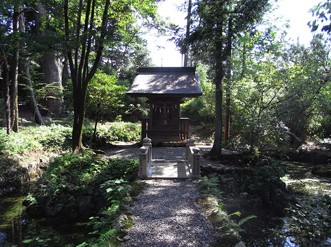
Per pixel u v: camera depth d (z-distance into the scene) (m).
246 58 13.57
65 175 7.72
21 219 6.55
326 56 16.31
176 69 13.57
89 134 13.40
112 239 3.83
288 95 11.65
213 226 4.30
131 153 11.10
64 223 6.39
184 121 13.32
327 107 12.95
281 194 8.39
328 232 4.79
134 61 24.30
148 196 5.86
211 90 15.14
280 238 5.71
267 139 10.51
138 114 21.33
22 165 9.40
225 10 9.77
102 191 6.98
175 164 8.80
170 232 4.07
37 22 16.78
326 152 13.37
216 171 8.97
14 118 12.22
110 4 10.90
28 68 15.81
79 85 10.19
